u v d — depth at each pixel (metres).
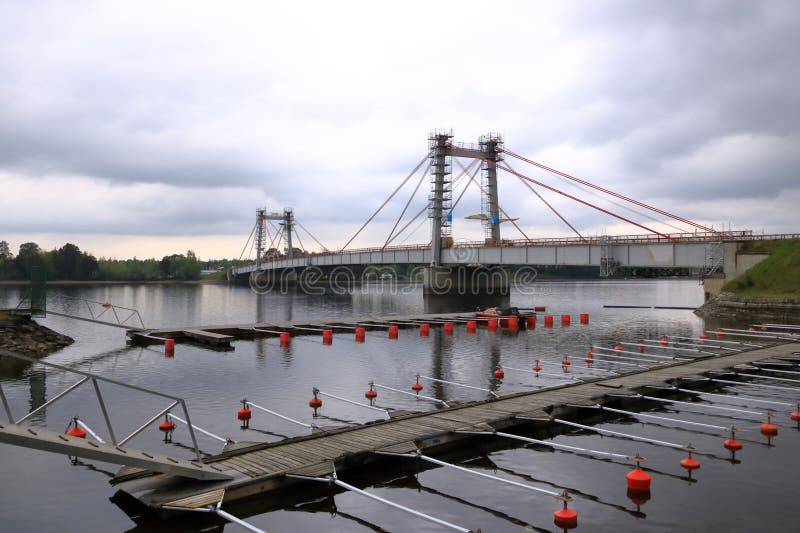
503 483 18.36
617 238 81.94
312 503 16.88
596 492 17.59
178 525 15.55
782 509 16.30
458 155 112.56
